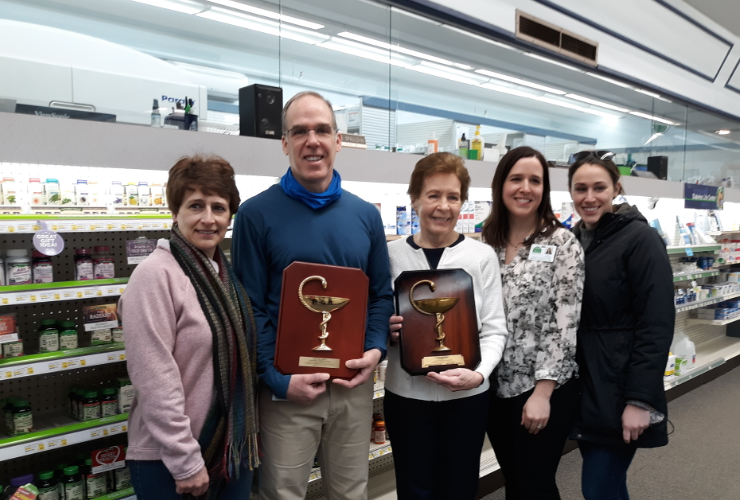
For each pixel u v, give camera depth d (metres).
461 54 3.65
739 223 7.23
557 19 4.16
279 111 2.44
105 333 2.03
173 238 1.42
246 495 1.49
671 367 4.78
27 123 1.68
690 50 5.54
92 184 2.13
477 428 1.76
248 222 1.60
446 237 1.87
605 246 1.93
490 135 4.10
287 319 1.53
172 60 2.42
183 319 1.33
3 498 1.88
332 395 1.61
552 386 1.78
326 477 1.73
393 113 3.31
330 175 1.68
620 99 5.09
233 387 1.39
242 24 2.61
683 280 5.25
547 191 1.91
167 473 1.33
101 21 2.21
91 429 1.94
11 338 1.82
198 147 2.08
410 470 1.77
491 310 1.81
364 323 1.59
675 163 6.00
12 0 1.98
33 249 2.05
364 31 3.08
